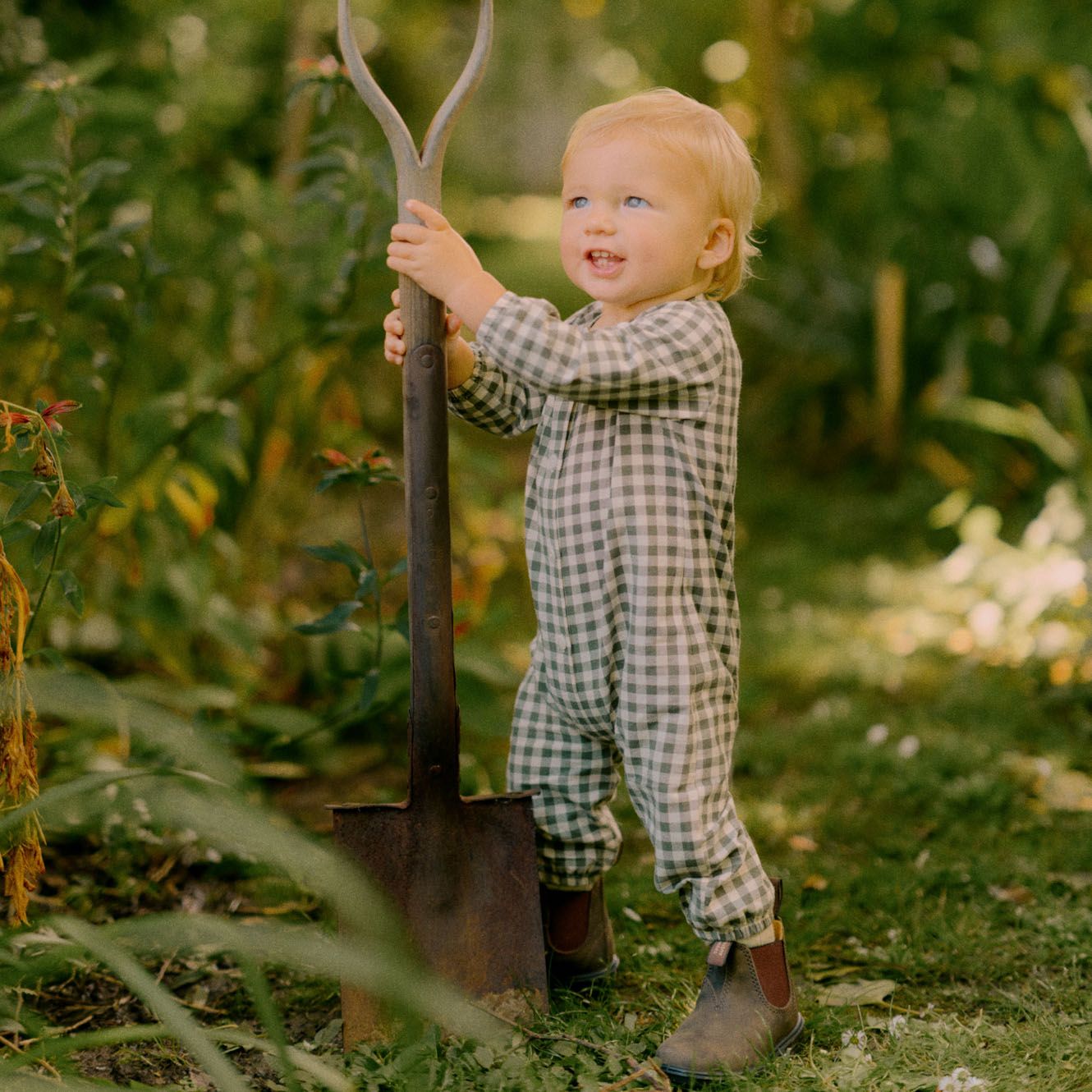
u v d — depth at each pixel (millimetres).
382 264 3182
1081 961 2375
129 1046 2123
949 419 5789
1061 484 4789
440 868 2074
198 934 2375
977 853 2861
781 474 6641
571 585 2023
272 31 5379
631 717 2006
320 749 3340
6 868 2322
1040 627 4188
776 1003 2078
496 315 1928
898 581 5000
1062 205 5547
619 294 2029
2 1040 2051
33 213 2893
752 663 4266
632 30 7527
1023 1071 1969
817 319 6668
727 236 2059
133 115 3916
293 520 4379
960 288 6047
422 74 7566
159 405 3404
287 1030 2197
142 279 3201
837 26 6695
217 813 1771
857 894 2695
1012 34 6008
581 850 2201
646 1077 1964
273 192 3930
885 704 3875
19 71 3656
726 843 2029
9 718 2016
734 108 7297
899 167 6270
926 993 2316
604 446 2004
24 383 3254
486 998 2084
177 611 3367
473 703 3062
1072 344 5672
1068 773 3311
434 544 2047
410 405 2037
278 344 3795
